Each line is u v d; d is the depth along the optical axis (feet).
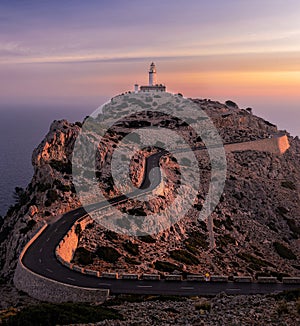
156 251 238.27
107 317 117.60
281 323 100.83
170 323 107.65
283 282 187.11
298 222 364.58
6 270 224.74
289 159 514.27
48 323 111.24
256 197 380.58
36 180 307.37
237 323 102.12
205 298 155.22
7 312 126.41
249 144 478.18
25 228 244.42
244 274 238.89
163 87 643.45
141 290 169.99
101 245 228.22
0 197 593.42
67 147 337.52
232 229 319.88
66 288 166.30
